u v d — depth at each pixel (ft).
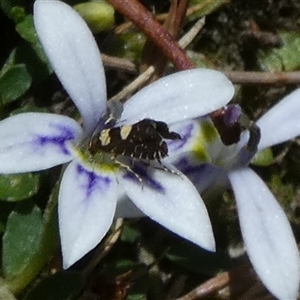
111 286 0.17
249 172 0.15
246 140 0.15
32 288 0.16
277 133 0.15
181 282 0.18
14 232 0.16
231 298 0.17
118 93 0.18
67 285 0.16
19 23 0.17
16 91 0.17
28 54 0.18
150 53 0.18
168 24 0.18
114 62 0.18
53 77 0.18
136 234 0.18
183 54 0.17
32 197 0.17
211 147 0.15
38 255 0.15
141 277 0.17
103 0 0.18
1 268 0.17
